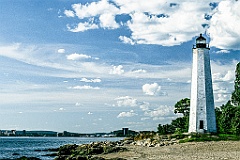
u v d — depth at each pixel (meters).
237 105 80.06
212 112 78.06
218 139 68.00
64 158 62.38
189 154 51.00
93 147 69.56
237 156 45.66
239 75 80.06
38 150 110.38
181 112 102.06
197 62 79.50
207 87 78.25
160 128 98.38
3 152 102.19
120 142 87.44
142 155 54.12
